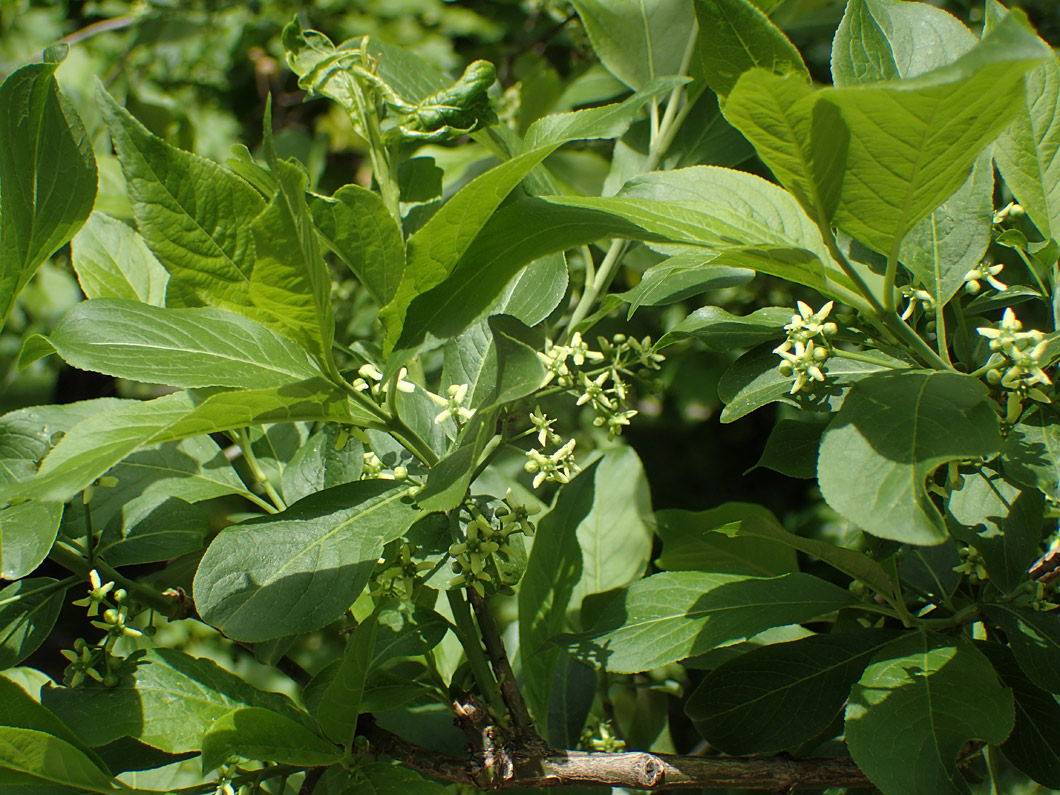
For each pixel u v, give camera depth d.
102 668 0.49
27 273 0.48
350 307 0.85
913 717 0.46
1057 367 0.48
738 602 0.51
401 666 0.57
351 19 1.39
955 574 0.54
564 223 0.45
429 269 0.45
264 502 0.55
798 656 0.51
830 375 0.48
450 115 0.55
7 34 1.45
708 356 1.15
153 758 0.50
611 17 0.64
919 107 0.41
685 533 0.60
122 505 0.53
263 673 1.00
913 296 0.49
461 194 0.43
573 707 0.61
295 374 0.47
